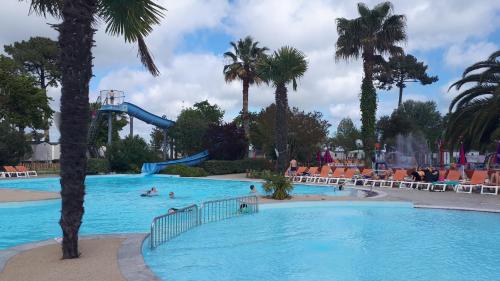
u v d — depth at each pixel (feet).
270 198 56.44
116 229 41.24
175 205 58.23
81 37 23.29
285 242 33.50
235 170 123.65
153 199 65.31
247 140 131.95
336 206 52.60
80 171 24.17
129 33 27.25
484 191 64.23
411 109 213.46
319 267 26.73
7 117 132.57
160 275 24.89
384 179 78.84
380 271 25.82
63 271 21.39
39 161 143.33
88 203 60.64
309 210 49.88
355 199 54.19
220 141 128.88
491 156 93.40
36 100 141.38
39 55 178.29
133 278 20.13
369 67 94.99
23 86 137.08
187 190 81.10
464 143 86.84
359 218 44.52
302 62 90.58
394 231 37.63
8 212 49.55
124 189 82.23
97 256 24.43
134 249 26.13
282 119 92.22
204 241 33.73
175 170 113.39
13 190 66.80
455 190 66.08
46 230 39.86
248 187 87.15
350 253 30.19
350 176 84.94
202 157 128.57
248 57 132.26
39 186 86.94
